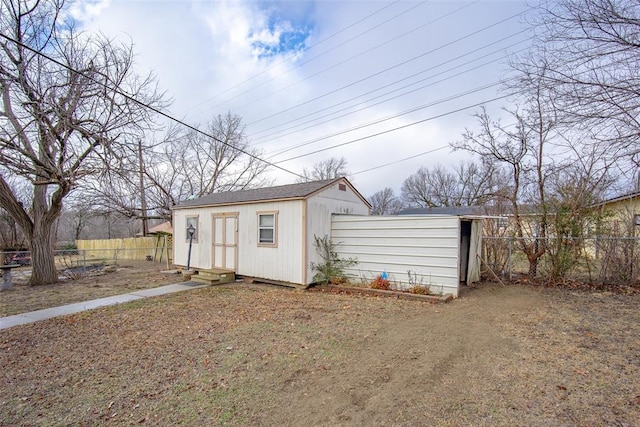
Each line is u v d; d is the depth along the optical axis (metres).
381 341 4.65
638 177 6.93
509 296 7.45
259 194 11.06
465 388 3.19
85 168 10.20
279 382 3.45
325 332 5.11
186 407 2.98
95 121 9.62
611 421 2.55
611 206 8.43
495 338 4.63
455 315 5.97
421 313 6.20
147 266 16.47
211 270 10.90
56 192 10.58
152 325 5.74
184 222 13.23
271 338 4.88
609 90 5.62
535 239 8.95
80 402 3.12
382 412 2.82
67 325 5.86
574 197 8.34
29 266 17.30
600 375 3.33
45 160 9.55
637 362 3.62
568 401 2.87
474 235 9.13
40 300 8.06
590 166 7.82
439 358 3.97
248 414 2.84
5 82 8.47
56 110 8.70
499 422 2.60
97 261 19.28
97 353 4.44
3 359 4.29
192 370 3.80
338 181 10.51
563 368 3.54
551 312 5.91
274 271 9.77
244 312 6.55
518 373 3.47
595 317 5.48
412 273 8.41
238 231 10.94
